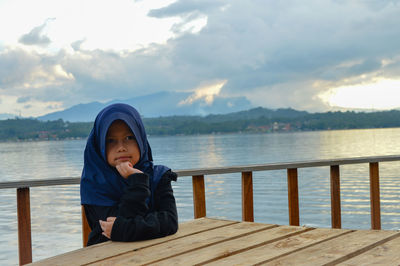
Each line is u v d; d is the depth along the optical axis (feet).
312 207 63.57
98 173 5.47
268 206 65.77
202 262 4.19
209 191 91.91
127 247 4.89
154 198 5.65
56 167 192.65
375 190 10.98
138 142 5.45
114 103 5.56
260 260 4.18
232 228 5.73
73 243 39.11
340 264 4.00
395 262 4.00
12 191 100.42
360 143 368.07
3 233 45.62
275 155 235.61
